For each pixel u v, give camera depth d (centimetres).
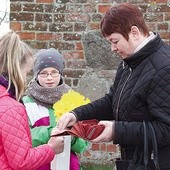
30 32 484
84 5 482
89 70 485
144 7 479
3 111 229
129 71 258
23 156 229
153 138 233
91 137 243
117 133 237
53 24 483
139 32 247
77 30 484
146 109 243
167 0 476
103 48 482
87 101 318
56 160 296
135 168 243
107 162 477
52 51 360
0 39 247
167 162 242
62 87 346
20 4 483
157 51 244
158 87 234
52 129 303
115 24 245
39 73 351
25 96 349
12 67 242
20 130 229
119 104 253
